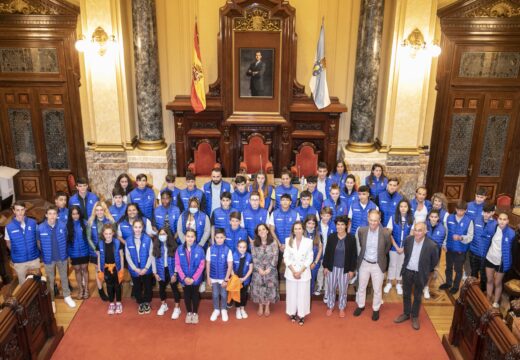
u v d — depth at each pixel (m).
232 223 6.49
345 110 9.20
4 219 7.93
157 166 9.38
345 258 6.29
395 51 8.66
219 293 6.51
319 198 7.43
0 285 7.10
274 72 9.12
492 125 9.37
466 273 7.38
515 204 9.81
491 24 8.70
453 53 8.92
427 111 9.32
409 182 9.33
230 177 9.69
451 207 9.81
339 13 9.01
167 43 9.23
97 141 9.24
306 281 6.23
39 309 5.79
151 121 9.32
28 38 8.86
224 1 9.02
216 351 5.95
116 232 6.52
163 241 6.38
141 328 6.36
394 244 6.77
